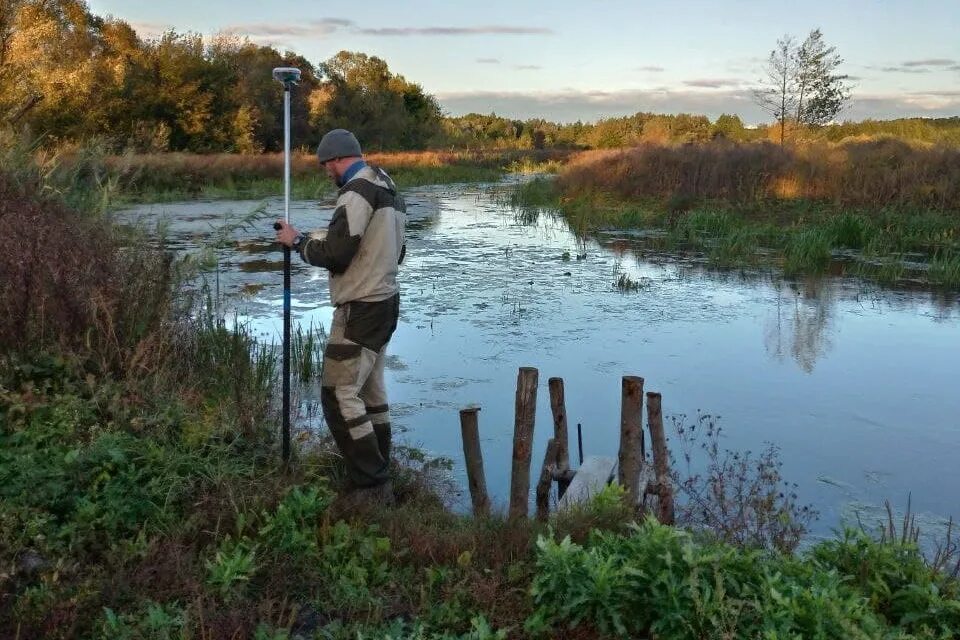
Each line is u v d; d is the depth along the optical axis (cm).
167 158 2834
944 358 846
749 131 4972
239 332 794
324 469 488
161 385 508
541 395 711
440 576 356
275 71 457
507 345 862
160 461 414
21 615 304
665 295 1135
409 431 630
